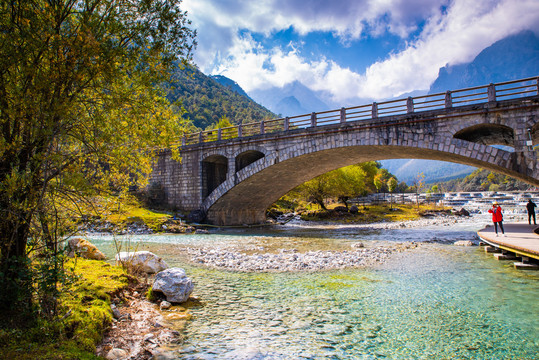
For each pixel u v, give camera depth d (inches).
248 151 1470.2
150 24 294.7
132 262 541.6
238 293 475.8
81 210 323.6
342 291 486.3
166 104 327.0
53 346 239.0
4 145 243.0
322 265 666.8
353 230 1528.1
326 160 1427.2
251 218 1903.3
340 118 1198.3
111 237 1131.3
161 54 303.0
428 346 307.9
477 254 798.5
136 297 422.6
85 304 326.6
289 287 508.1
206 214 1579.7
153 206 1637.6
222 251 829.2
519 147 872.3
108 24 281.4
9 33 247.0
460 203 3083.2
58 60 263.1
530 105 855.7
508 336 330.0
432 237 1197.7
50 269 260.7
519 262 665.0
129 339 299.3
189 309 402.3
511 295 462.3
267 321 366.0
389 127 1091.3
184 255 797.9
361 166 3472.0
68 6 285.3
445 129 989.8
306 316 383.9
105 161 318.0
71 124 287.3
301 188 2300.7
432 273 598.9
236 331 335.9
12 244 267.9
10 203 245.6
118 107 298.5
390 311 401.4
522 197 2972.4
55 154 256.2
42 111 255.4
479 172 7037.4
